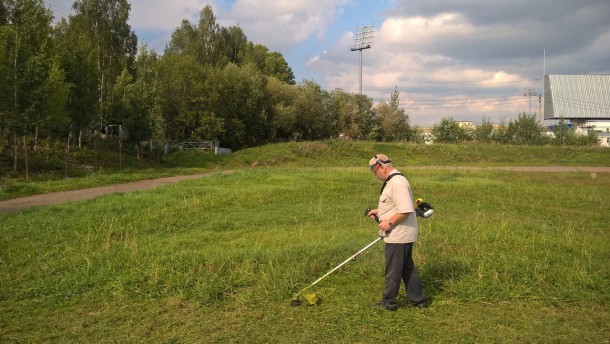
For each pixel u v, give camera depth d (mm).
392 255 4945
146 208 11125
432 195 15195
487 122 56438
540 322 4715
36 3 21734
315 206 12227
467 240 7848
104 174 23609
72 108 25734
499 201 14102
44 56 20891
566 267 6219
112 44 39250
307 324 4660
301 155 39906
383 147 45188
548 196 15680
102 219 9688
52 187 16859
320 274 6078
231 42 65125
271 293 5430
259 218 10445
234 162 36750
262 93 49781
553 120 86438
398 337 4383
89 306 5195
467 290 5496
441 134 56812
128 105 29859
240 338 4371
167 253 7031
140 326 4664
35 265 6602
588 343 4270
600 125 85562
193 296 5340
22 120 19922
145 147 36438
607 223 10656
